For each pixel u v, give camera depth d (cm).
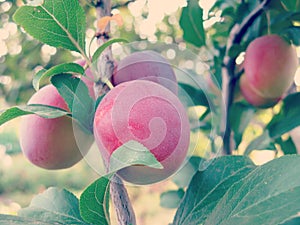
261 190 15
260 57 37
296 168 15
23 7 18
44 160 21
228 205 16
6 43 62
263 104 39
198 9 39
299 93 37
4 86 68
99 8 19
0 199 124
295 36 38
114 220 18
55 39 18
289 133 43
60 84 18
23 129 22
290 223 26
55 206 21
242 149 51
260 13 38
